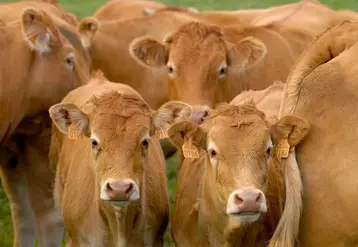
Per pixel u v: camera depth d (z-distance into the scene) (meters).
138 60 16.14
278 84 14.25
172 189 18.05
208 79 15.27
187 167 12.40
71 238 12.42
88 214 11.89
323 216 10.17
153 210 12.07
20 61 14.60
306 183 10.28
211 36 15.65
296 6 20.39
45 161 15.28
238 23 20.23
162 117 11.40
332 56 10.65
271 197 11.52
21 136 15.30
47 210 15.05
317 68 10.45
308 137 10.33
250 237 11.17
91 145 11.22
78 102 13.36
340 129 10.11
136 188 10.56
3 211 17.45
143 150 11.10
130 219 11.48
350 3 36.69
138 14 21.41
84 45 16.89
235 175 10.23
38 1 17.89
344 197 10.00
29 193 15.18
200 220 11.44
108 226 11.69
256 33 17.86
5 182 15.53
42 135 15.30
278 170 11.77
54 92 15.17
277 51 17.67
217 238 11.26
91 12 36.31
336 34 10.74
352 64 10.30
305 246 10.42
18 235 15.44
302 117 10.40
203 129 10.86
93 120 11.22
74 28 16.62
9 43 14.54
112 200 10.49
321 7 20.36
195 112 14.21
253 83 17.12
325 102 10.28
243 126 10.52
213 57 15.36
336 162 10.07
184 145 10.88
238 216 9.88
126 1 22.83
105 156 10.85
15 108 14.64
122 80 17.55
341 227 10.09
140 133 11.01
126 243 11.64
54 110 11.49
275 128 10.52
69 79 15.36
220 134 10.51
